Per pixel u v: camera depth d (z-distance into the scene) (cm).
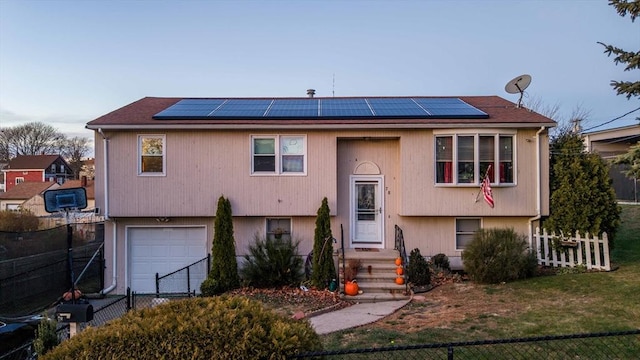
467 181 1443
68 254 1499
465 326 851
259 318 471
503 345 731
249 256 1401
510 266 1212
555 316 867
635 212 2038
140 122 1428
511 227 1441
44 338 653
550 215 1425
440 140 1455
